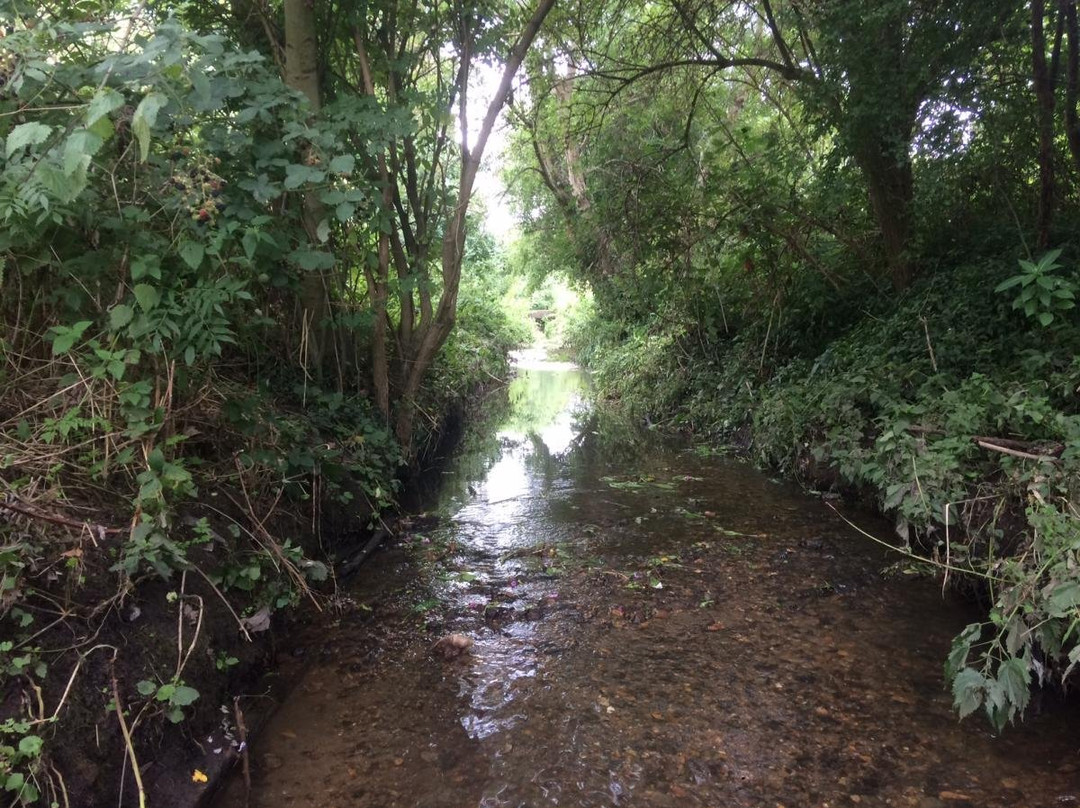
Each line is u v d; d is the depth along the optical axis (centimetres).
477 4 562
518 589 416
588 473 727
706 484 661
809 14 598
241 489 357
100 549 246
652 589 412
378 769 254
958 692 241
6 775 176
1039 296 393
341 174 370
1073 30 429
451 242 616
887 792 241
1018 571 265
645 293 958
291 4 448
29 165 217
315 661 331
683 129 938
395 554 479
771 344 866
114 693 218
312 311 509
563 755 262
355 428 535
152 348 267
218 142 334
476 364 1223
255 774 250
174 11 273
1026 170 577
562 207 1067
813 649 338
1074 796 236
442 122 577
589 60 861
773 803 237
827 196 697
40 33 227
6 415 274
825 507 570
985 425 382
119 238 280
